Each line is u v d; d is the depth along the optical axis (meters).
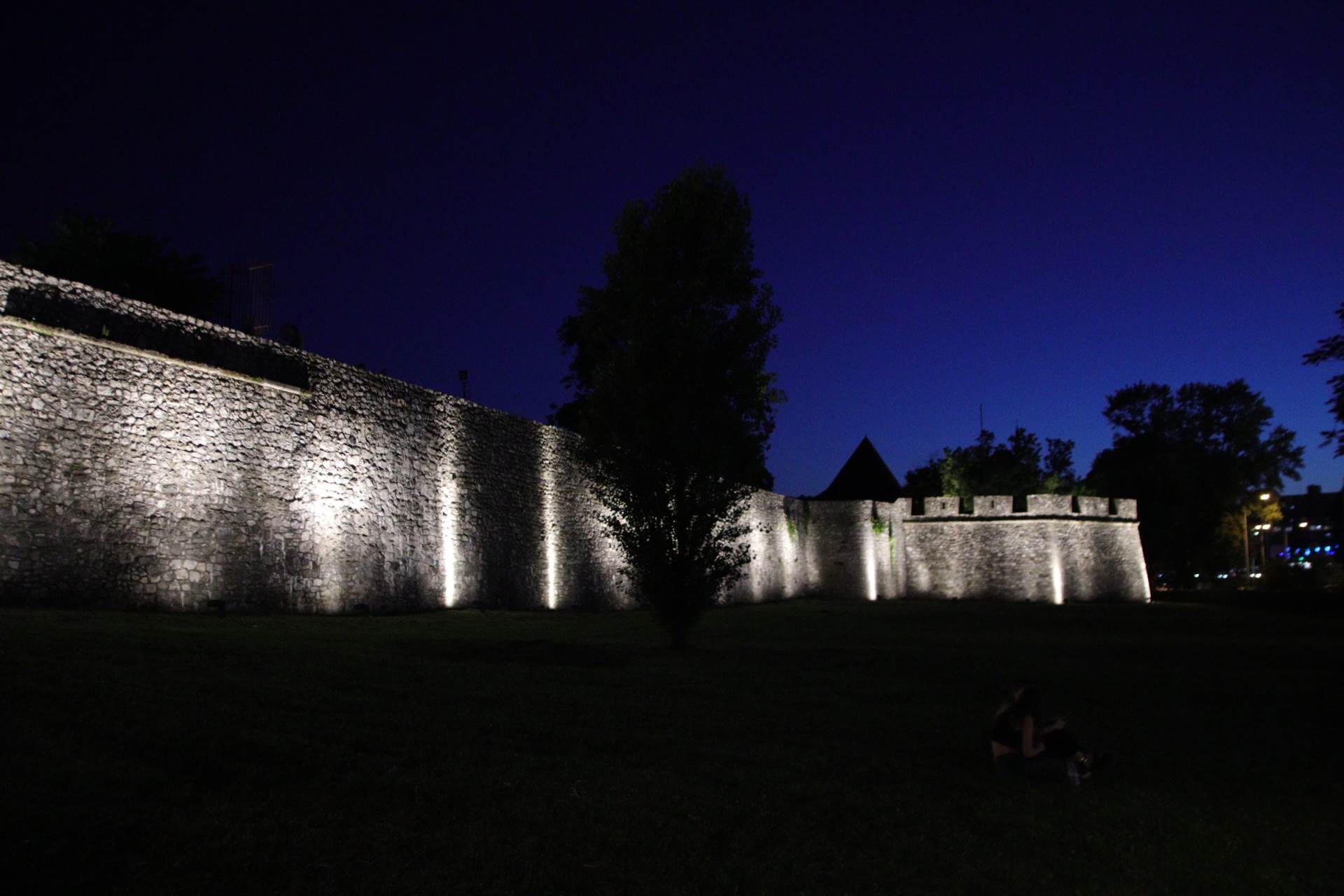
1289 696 13.22
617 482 18.42
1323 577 50.41
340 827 5.68
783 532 46.06
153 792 5.84
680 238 18.61
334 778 6.53
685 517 18.16
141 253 31.86
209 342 17.91
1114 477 72.06
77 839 4.98
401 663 11.90
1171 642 23.11
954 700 12.09
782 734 9.18
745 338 18.48
